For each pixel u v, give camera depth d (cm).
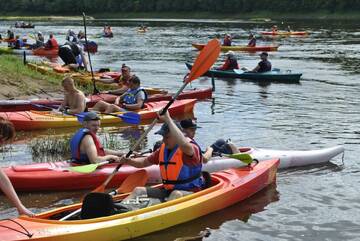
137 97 2466
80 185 1526
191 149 1258
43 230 1063
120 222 1139
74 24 12912
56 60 5150
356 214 1348
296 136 2183
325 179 1625
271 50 6116
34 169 1521
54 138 2075
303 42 7200
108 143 2011
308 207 1394
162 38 8144
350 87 3553
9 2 18912
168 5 16738
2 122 952
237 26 11162
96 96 2741
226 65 4159
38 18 16862
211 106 2877
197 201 1280
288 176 1655
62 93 3030
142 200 1252
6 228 1059
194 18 16038
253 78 3981
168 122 1259
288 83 3778
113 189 1547
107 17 17525
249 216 1327
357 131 2277
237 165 1658
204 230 1237
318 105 2905
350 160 1830
